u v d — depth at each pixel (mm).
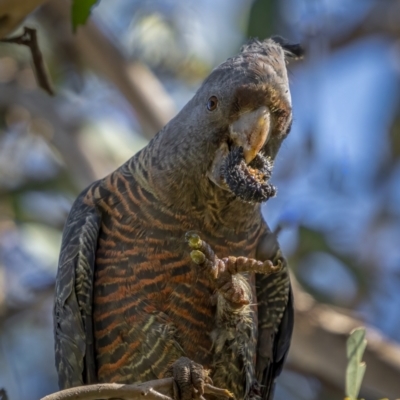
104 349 8477
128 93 13719
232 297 7598
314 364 12633
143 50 14031
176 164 8391
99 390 6383
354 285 14398
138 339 8305
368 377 11820
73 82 14719
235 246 8578
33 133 14805
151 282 8312
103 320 8453
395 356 11828
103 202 8688
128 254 8391
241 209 8430
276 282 9156
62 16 14320
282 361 9453
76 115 14273
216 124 8188
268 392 9492
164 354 8250
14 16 7754
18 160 14953
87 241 8531
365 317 13695
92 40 13586
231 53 13828
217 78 8242
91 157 13961
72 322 8547
